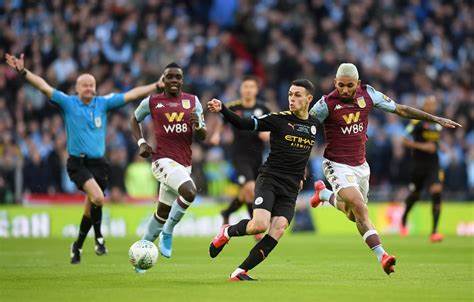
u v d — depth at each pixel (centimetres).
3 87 6544
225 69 7369
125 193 6059
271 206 2689
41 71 6712
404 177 6775
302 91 2712
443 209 6347
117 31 7150
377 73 7619
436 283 2672
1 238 5244
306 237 5584
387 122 7212
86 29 7075
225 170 6381
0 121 6159
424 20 8662
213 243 2742
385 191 6675
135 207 5816
